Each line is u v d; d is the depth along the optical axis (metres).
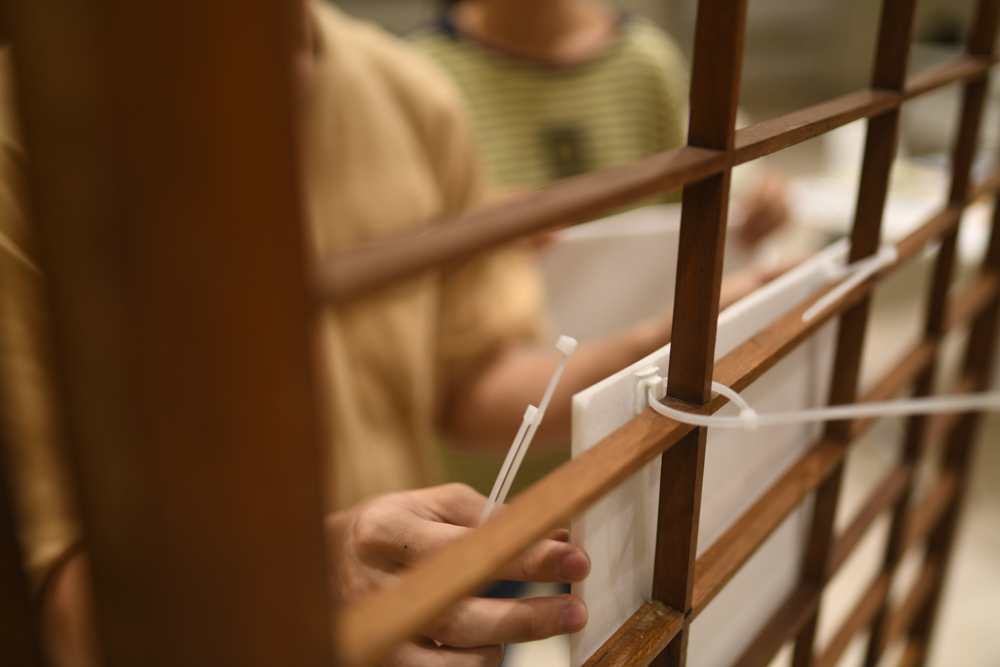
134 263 0.11
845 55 5.47
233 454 0.12
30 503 0.31
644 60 0.95
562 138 0.91
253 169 0.11
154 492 0.12
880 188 0.33
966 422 0.63
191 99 0.10
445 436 0.73
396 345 0.60
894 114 0.31
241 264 0.11
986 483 1.53
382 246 0.13
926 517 0.57
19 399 0.29
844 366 0.36
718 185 0.21
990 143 1.61
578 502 0.18
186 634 0.13
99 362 0.12
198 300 0.11
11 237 0.29
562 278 0.74
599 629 0.25
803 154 3.72
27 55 0.11
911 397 0.51
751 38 5.66
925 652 0.70
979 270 0.60
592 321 0.77
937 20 4.03
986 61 0.41
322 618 0.13
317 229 0.56
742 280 0.57
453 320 0.69
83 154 0.11
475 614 0.24
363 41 0.63
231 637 0.13
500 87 0.89
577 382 0.68
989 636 1.18
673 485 0.25
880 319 2.15
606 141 0.93
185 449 0.12
